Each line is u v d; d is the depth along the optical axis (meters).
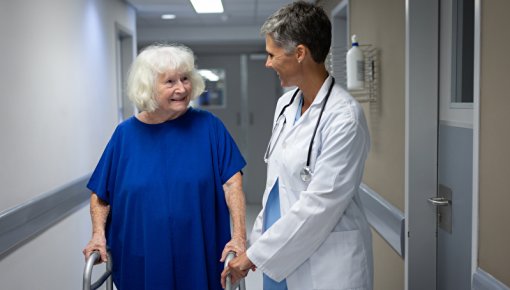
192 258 1.53
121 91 4.98
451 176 1.89
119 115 4.86
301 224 1.33
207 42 6.64
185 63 1.47
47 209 2.66
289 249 1.37
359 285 1.40
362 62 2.66
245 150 7.10
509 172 1.16
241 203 1.56
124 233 1.55
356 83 2.64
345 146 1.32
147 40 6.41
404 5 2.09
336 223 1.40
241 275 1.44
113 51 4.25
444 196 1.97
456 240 1.86
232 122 7.09
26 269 2.44
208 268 1.56
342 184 1.32
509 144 1.16
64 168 3.01
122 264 1.56
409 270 2.07
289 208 1.43
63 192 2.91
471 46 1.78
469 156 1.72
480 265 1.33
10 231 2.21
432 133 2.02
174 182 1.52
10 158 2.30
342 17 4.03
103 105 3.92
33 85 2.57
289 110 1.52
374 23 2.63
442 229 2.00
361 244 1.42
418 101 2.01
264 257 1.38
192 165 1.54
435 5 1.98
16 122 2.37
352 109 1.35
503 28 1.18
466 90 1.79
